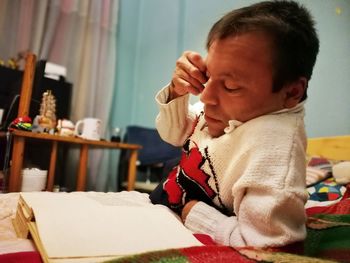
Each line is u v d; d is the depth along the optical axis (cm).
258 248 34
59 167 194
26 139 133
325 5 149
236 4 190
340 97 141
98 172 229
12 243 36
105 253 31
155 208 49
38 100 143
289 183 38
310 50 46
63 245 31
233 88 44
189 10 228
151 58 257
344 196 86
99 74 239
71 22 219
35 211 38
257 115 47
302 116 48
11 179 120
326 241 45
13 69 164
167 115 66
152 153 211
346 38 141
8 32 196
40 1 204
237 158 45
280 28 43
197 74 53
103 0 242
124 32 264
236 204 43
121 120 262
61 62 215
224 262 30
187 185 52
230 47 43
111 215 41
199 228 45
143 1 275
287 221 37
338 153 131
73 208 42
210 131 54
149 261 28
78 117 224
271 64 43
